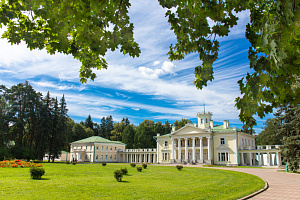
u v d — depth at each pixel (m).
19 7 4.19
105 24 4.30
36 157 55.62
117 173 19.39
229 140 52.12
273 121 33.47
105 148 73.44
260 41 3.24
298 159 27.97
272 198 11.84
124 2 4.08
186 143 57.62
